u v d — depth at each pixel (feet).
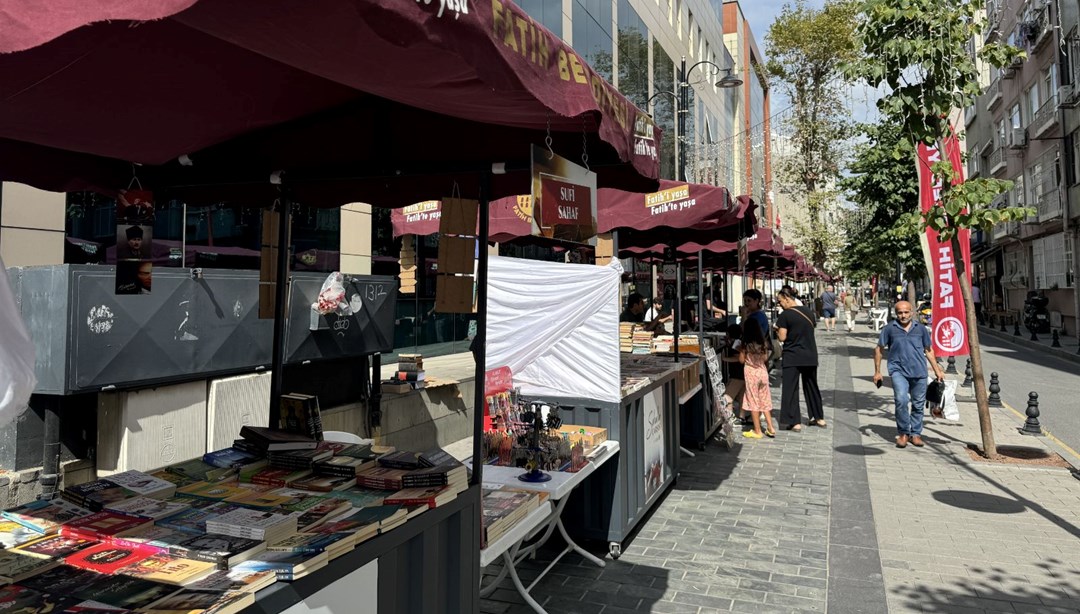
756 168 161.17
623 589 15.28
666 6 99.09
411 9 4.94
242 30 4.96
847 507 20.81
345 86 10.50
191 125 10.95
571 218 10.14
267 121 11.48
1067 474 24.18
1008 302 121.60
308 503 8.65
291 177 12.10
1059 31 80.69
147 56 8.25
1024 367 59.06
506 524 11.54
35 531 7.86
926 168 30.25
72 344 14.97
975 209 25.57
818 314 137.49
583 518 17.28
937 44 24.31
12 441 15.01
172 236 26.73
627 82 78.84
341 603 7.41
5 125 9.93
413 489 9.46
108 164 12.34
